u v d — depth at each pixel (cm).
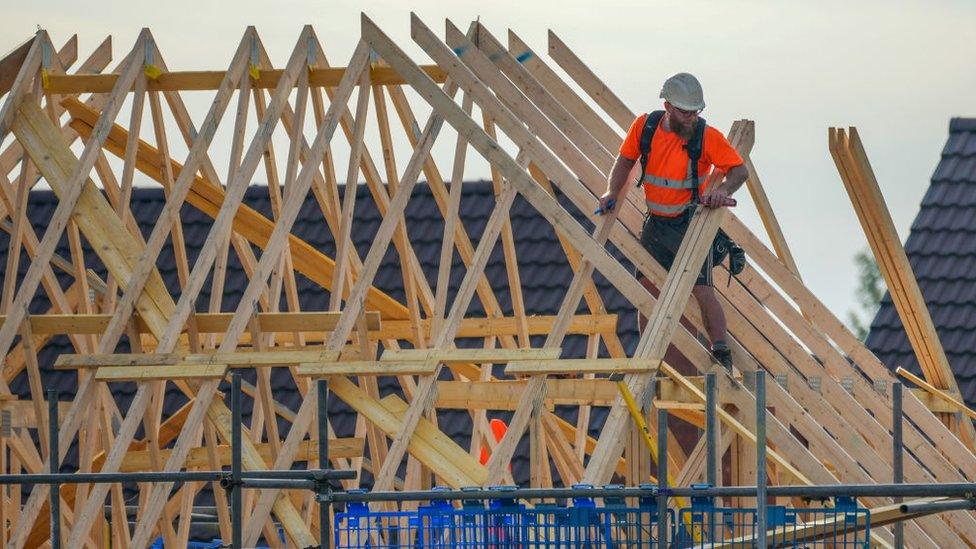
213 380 3166
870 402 3672
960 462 3703
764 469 2558
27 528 3117
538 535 2752
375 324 3306
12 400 3338
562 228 3272
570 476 3966
